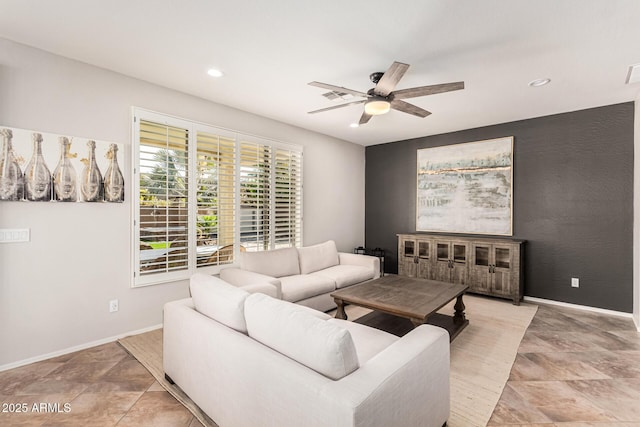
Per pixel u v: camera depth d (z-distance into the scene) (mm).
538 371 2422
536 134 4266
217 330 1686
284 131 4598
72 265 2709
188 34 2291
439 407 1636
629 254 3635
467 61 2656
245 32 2254
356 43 2389
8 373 2338
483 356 2668
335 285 3832
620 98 3545
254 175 4160
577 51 2484
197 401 1842
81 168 2729
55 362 2514
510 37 2289
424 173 5398
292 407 1263
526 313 3766
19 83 2430
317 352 1280
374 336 2029
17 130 2410
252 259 3674
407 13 2016
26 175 2451
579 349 2797
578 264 3965
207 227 3643
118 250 2969
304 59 2650
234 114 3938
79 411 1906
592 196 3871
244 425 1498
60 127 2627
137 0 1906
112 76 2912
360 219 6172
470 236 4859
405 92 2568
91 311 2814
